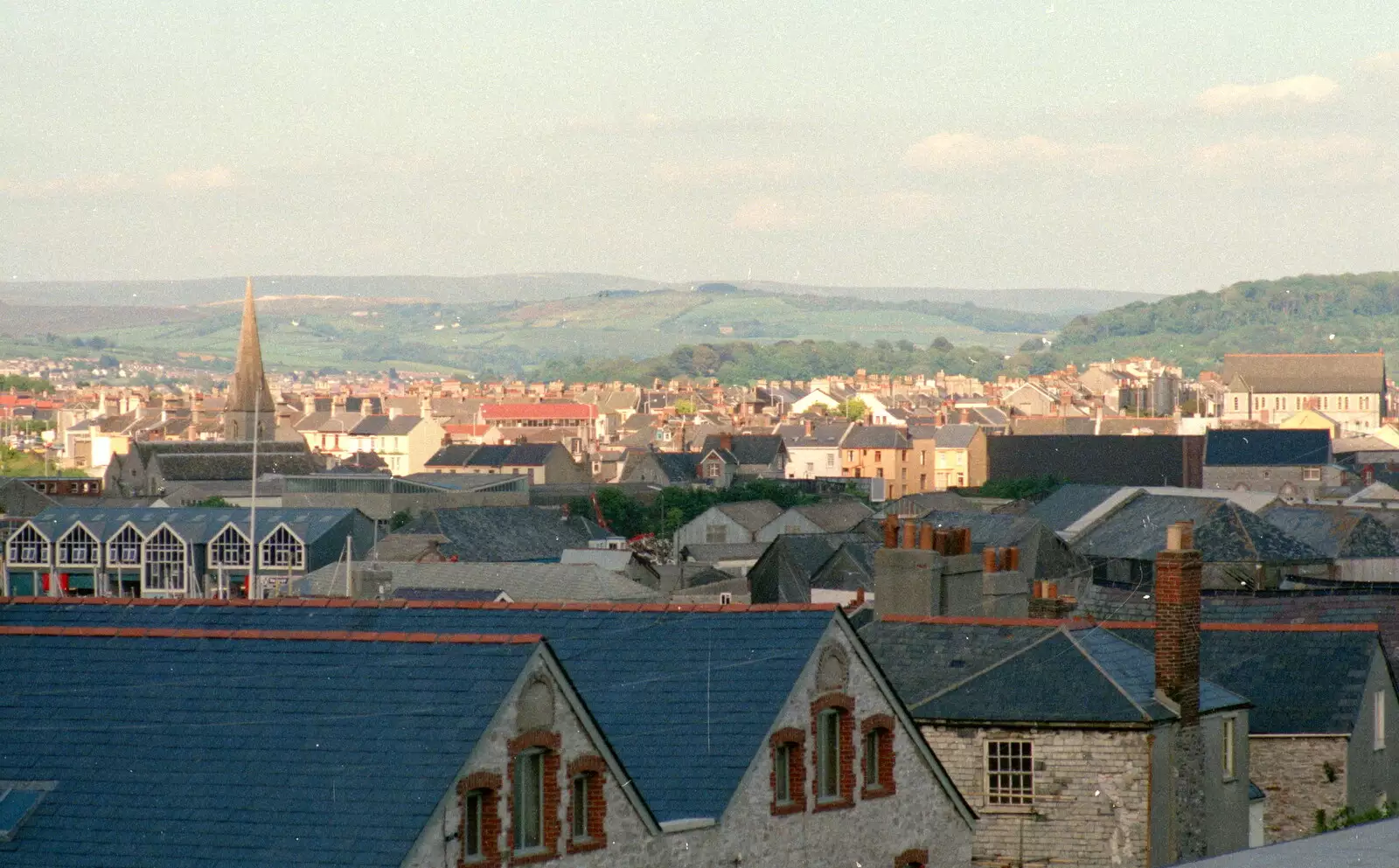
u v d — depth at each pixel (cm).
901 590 11456
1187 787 9244
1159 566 9256
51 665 7094
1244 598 13575
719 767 7188
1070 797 8988
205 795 6334
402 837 6044
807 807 7462
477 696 6462
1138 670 9425
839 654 7669
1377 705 10969
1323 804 10519
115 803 6378
